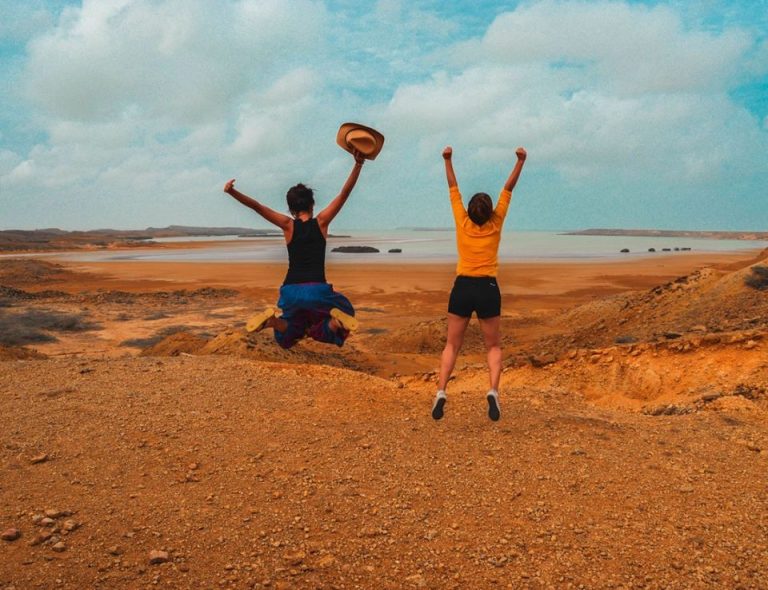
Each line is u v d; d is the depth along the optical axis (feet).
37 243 444.14
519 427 19.03
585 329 63.00
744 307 49.98
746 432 19.16
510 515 13.74
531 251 330.34
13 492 14.55
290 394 22.70
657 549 12.33
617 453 17.17
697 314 53.47
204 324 90.89
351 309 14.51
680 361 34.14
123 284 156.15
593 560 11.98
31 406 21.21
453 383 42.22
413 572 11.64
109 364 27.99
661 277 161.99
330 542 12.58
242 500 14.32
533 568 11.76
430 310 102.58
